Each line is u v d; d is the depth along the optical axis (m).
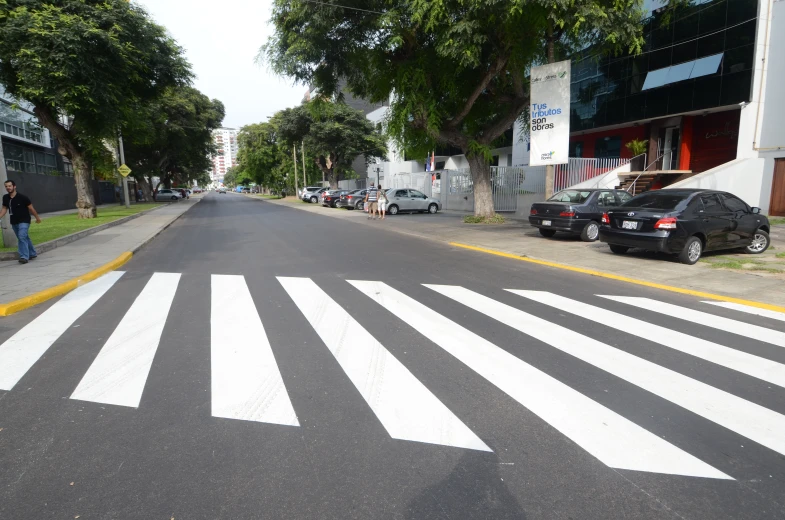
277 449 3.05
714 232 9.26
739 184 16.94
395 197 25.19
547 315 5.84
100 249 11.53
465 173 26.92
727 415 3.40
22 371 4.26
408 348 4.72
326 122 41.62
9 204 9.33
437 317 5.75
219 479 2.76
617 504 2.51
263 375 4.12
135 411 3.54
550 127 14.05
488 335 5.09
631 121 21.39
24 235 9.46
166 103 38.47
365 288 7.29
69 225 17.22
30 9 16.36
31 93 16.72
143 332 5.29
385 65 15.88
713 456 2.92
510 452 2.99
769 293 6.87
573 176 21.59
